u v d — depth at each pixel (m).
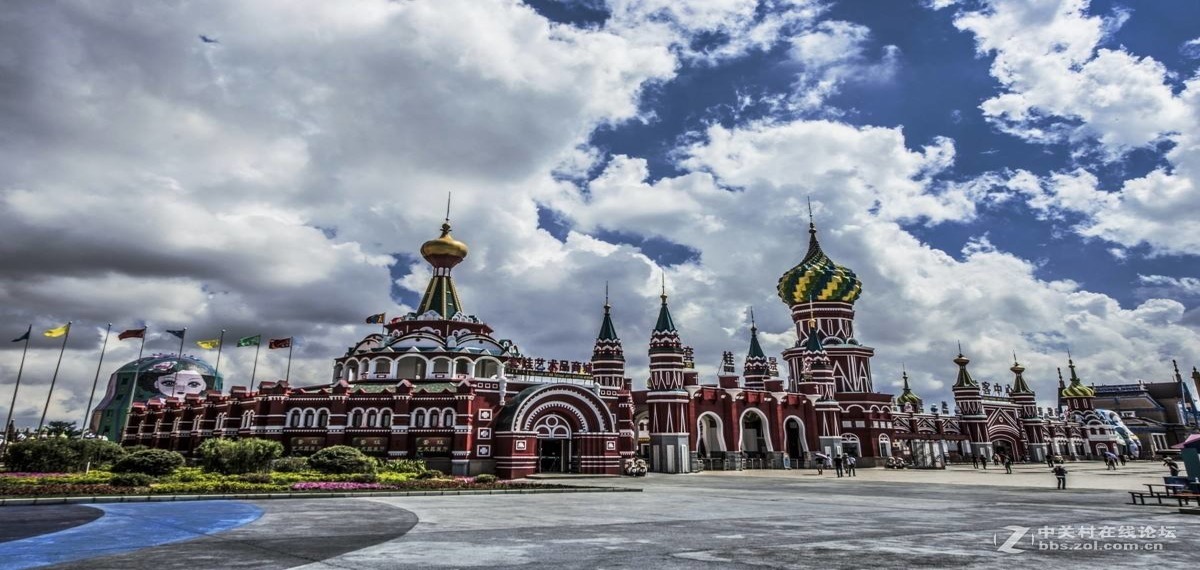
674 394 70.44
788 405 80.69
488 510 23.55
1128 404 160.25
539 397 59.06
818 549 14.46
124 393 121.38
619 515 22.08
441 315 73.38
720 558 13.20
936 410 111.94
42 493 25.59
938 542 15.66
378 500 27.52
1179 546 15.16
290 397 57.66
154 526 18.27
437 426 57.28
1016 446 111.25
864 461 84.62
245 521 19.48
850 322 97.94
